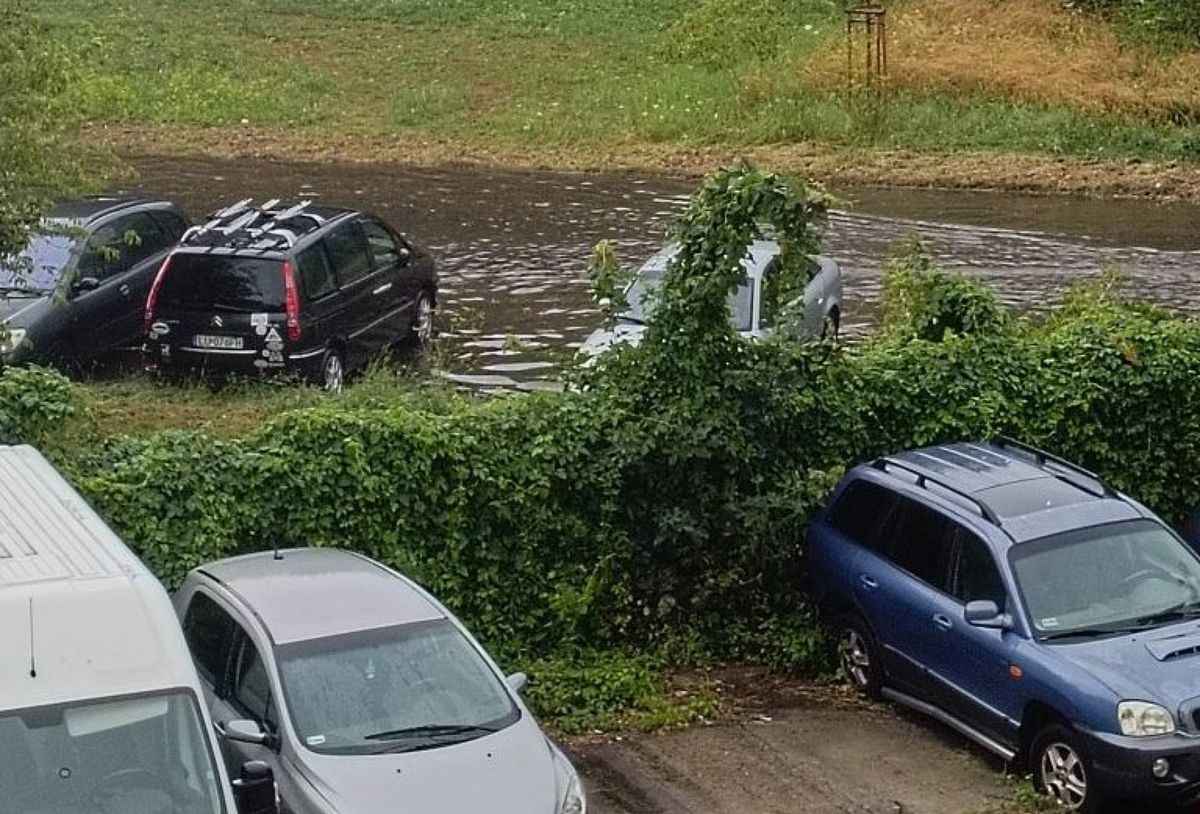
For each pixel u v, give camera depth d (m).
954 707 13.38
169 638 8.65
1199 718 11.76
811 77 40.31
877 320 24.30
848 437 16.08
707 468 15.30
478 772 10.62
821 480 15.66
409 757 10.69
